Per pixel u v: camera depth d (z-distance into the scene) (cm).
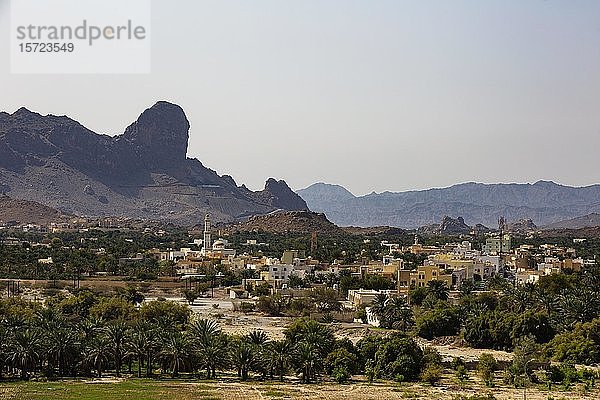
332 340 18425
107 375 16862
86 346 16812
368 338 18612
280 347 16688
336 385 15962
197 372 17538
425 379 16325
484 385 16012
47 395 14262
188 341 16975
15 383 15600
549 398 14325
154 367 17962
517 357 17075
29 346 16188
